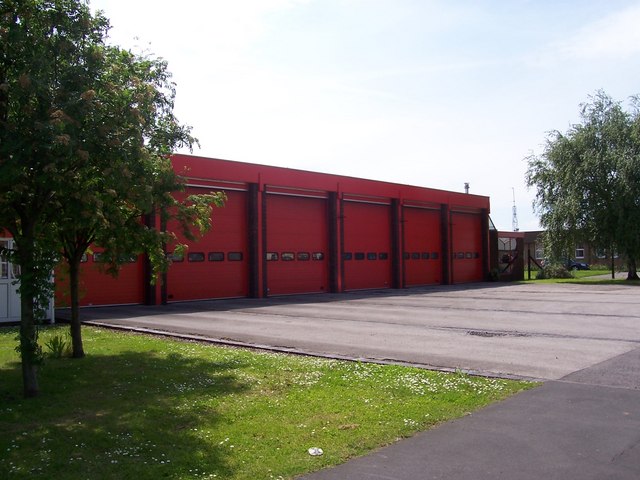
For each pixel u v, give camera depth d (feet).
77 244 36.55
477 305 79.20
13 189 23.89
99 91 25.94
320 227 110.63
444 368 33.32
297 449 18.81
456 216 148.87
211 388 27.81
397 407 23.98
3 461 17.83
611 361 35.14
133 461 17.84
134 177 27.14
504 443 19.39
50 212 27.48
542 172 146.61
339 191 112.16
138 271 83.41
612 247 137.28
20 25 25.00
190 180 88.69
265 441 19.66
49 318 57.47
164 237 34.50
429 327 54.13
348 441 19.53
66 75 24.88
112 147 25.14
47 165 22.63
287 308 76.02
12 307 55.52
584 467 17.16
